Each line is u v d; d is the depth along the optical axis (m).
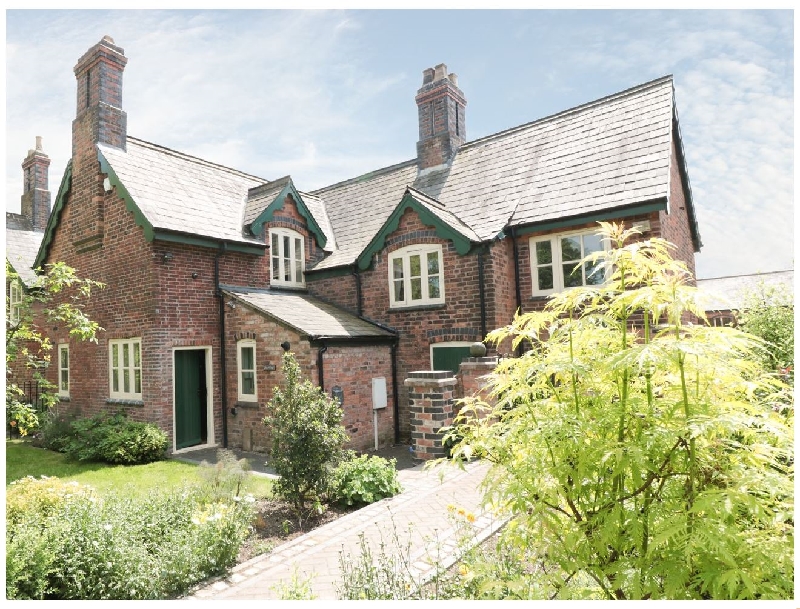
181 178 13.19
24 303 9.45
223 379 11.83
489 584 3.08
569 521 2.82
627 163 10.81
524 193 12.02
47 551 4.23
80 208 12.77
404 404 12.04
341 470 7.06
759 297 10.90
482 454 3.19
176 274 11.25
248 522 5.61
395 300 12.45
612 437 2.64
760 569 2.30
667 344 2.41
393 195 15.35
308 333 10.09
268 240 13.37
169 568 4.52
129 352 11.59
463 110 15.73
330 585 4.34
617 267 3.09
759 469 2.49
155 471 9.02
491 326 10.75
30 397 15.18
